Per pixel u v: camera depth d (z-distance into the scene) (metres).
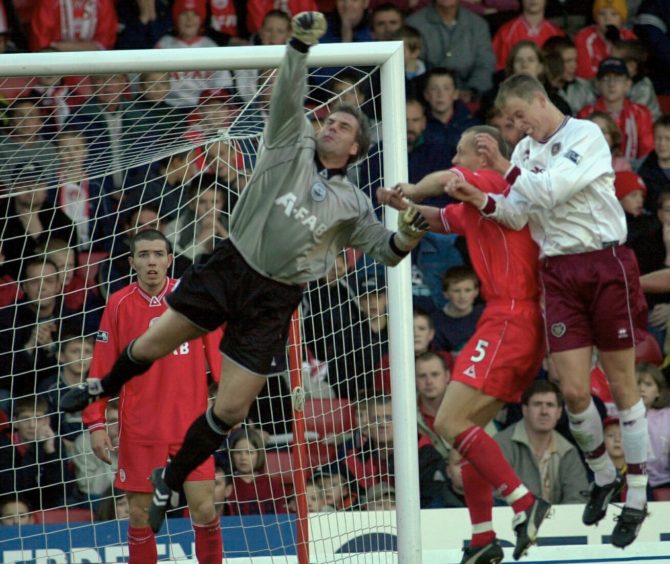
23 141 26.38
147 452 24.19
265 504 28.81
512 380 20.12
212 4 36.34
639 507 20.08
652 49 38.22
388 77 22.59
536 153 19.72
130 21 36.09
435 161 34.81
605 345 19.59
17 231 31.88
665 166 35.94
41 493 26.83
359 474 27.69
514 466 29.84
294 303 18.89
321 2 36.97
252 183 18.39
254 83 25.11
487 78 36.56
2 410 30.34
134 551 24.45
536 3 37.09
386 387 28.03
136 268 24.42
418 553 22.42
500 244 20.08
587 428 19.98
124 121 26.62
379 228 19.30
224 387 18.78
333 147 18.48
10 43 35.66
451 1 36.38
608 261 19.30
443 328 32.53
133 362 19.28
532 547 25.41
